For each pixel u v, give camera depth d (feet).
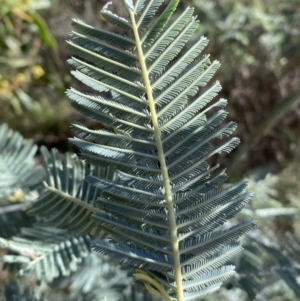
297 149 1.53
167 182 0.39
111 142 0.38
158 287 0.42
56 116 1.45
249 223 0.40
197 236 0.40
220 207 0.39
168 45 0.36
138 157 0.38
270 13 1.41
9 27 1.19
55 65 1.36
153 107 0.37
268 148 1.52
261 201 0.96
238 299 0.91
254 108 1.49
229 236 0.40
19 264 0.70
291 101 1.27
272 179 1.13
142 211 0.40
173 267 0.40
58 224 0.56
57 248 0.60
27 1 1.09
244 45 1.37
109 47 0.36
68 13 1.34
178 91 0.37
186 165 0.38
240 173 1.48
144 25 0.36
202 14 1.32
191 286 0.41
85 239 0.62
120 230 0.40
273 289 0.93
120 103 0.37
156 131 0.38
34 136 1.44
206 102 0.38
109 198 0.40
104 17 0.36
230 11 1.33
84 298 0.71
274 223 1.28
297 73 1.48
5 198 0.76
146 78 0.36
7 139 0.72
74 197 0.54
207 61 0.37
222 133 0.38
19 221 0.73
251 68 1.44
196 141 0.38
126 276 0.73
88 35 0.36
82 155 0.39
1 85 1.22
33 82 1.38
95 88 0.37
